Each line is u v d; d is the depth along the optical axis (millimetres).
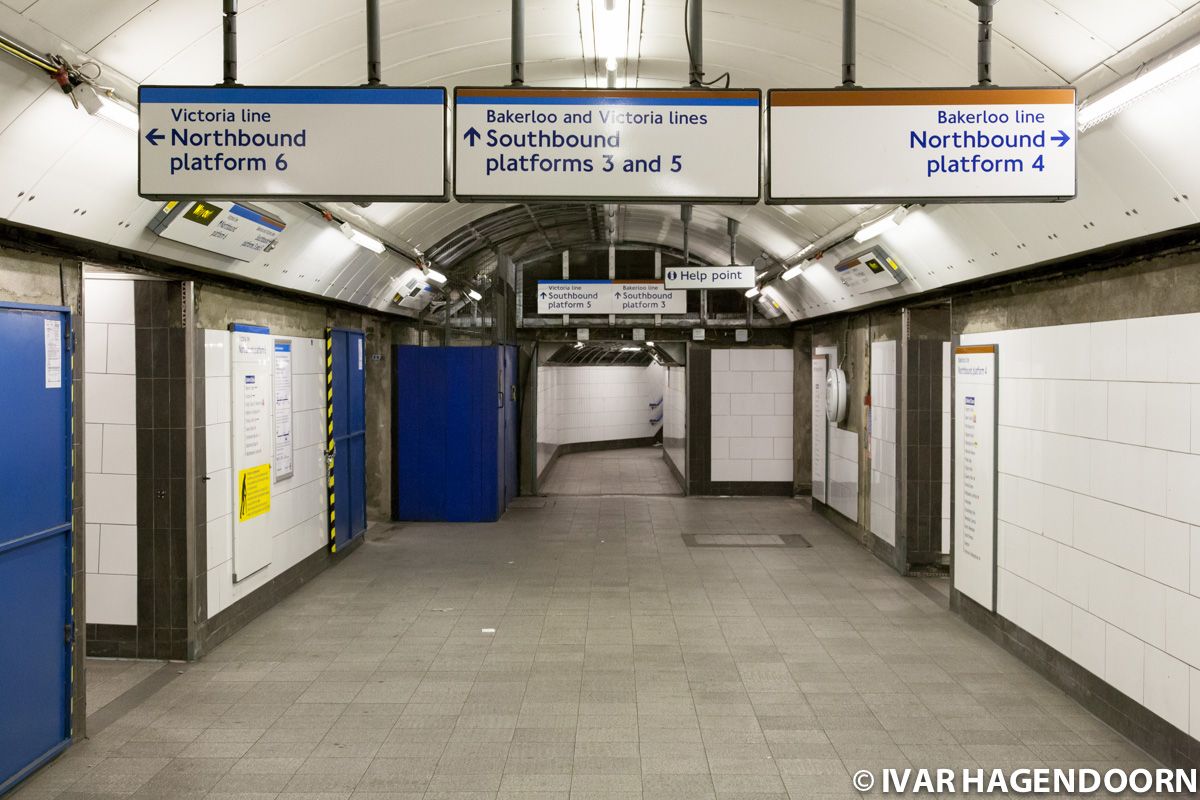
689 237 13266
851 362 10422
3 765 4055
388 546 9859
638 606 7281
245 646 6242
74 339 4578
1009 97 3189
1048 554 5457
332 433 8836
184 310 5867
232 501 6523
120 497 5902
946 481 8297
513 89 3230
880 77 4758
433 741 4586
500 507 11867
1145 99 3420
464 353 11414
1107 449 4766
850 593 7719
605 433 22766
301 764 4320
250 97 3193
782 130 3221
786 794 3982
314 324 8438
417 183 3219
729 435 13977
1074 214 4520
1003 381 6137
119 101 3674
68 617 4520
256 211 5598
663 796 3965
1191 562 4039
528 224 12508
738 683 5449
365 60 4711
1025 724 4789
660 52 5238
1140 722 4465
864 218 7074
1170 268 4297
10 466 4094
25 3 2998
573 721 4848
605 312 12438
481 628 6668
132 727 4797
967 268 6160
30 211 3896
